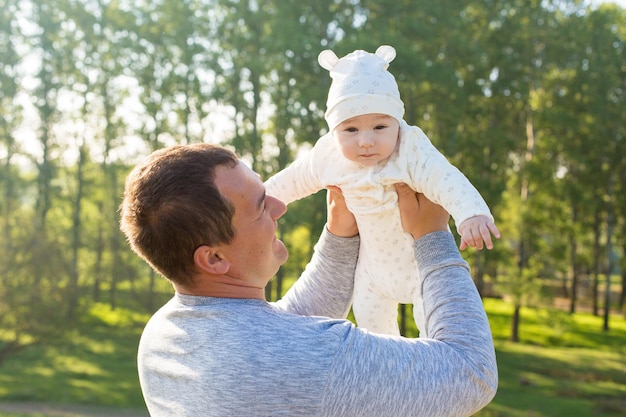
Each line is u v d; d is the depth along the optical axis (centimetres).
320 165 213
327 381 132
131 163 3347
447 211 187
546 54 3020
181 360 141
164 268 147
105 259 2642
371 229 201
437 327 152
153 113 3281
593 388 2130
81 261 2678
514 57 2930
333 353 135
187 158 144
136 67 3297
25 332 2119
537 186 3241
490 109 3109
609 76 3145
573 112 3250
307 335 137
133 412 1864
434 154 190
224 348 136
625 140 3344
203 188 140
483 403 146
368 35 2394
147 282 2719
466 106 2780
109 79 3388
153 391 146
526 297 2761
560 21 3038
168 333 146
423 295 162
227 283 146
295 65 2536
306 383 132
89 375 2288
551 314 2759
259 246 147
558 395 2020
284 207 156
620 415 1797
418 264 168
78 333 2262
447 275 160
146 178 145
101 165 3409
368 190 196
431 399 136
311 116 2595
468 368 141
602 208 3644
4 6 3247
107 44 3388
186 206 140
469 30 2962
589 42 3084
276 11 2664
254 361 134
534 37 2969
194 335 141
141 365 152
